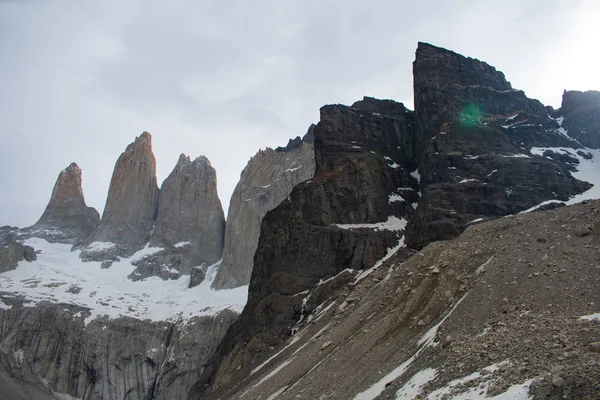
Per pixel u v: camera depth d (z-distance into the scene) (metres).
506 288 58.41
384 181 134.50
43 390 180.12
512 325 49.28
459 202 113.06
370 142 146.00
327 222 128.38
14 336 188.50
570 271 56.38
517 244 67.31
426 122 139.38
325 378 65.75
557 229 66.50
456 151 126.50
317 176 139.25
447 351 49.75
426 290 71.00
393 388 49.75
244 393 86.06
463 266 70.19
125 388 187.12
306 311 113.69
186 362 185.75
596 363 33.41
